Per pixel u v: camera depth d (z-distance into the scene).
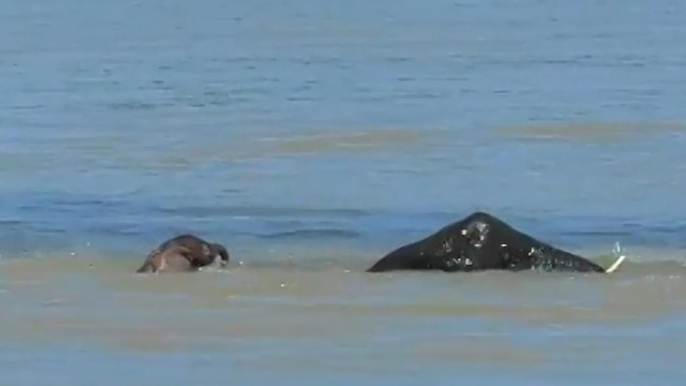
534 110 106.06
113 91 122.62
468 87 122.69
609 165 81.50
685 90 117.31
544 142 90.31
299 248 60.44
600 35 172.50
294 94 119.62
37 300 48.38
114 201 71.69
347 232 64.19
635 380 38.47
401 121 100.81
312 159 84.56
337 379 38.72
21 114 107.12
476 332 43.50
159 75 135.75
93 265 55.84
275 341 42.50
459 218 67.56
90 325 44.62
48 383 38.38
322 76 133.62
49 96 118.75
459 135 93.44
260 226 65.38
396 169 80.56
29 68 141.00
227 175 79.19
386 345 42.09
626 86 121.06
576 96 114.69
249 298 48.38
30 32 184.75
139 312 46.28
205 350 41.59
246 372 39.38
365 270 54.16
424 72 135.62
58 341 42.72
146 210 69.38
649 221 66.12
